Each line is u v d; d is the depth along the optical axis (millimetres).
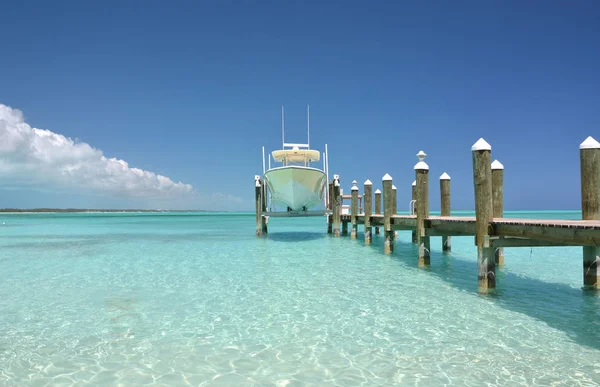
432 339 6449
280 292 9750
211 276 11883
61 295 9648
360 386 4906
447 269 12633
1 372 5398
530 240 8711
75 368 5520
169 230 35031
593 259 9133
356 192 22359
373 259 14969
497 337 6488
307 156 23922
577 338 6398
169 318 7734
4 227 41438
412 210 19656
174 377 5219
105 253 17609
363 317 7652
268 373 5305
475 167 8836
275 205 24844
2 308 8523
